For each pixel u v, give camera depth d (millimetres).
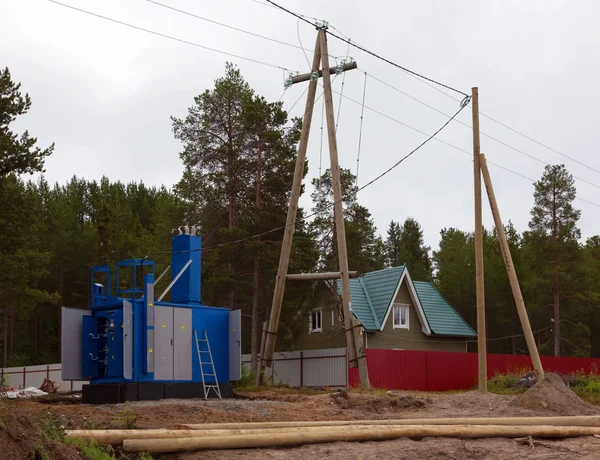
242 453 11742
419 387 36188
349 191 49281
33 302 47156
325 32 26578
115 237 66000
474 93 24016
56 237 67125
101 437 11156
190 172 42969
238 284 40594
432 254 96188
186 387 21875
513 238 81500
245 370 31500
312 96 26672
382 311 43469
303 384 35844
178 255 23750
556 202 59562
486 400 20984
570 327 64438
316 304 44031
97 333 22188
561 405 19344
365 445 12586
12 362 60969
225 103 42969
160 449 11297
